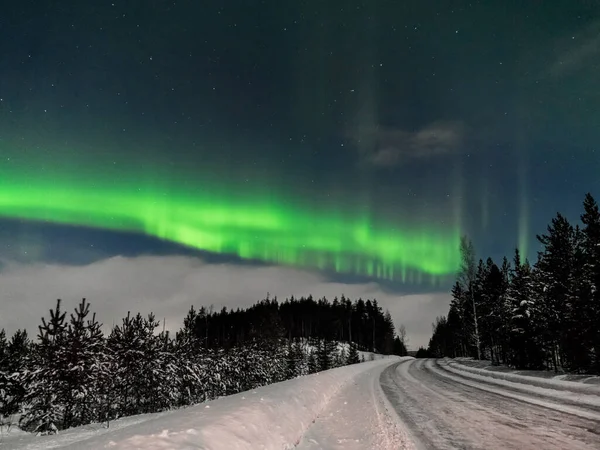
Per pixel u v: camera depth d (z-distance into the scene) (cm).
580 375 1617
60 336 1555
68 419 1462
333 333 10825
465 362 3878
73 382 1455
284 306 12200
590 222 2120
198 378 2666
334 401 1273
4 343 2036
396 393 1520
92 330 1670
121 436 423
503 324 3106
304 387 1201
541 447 634
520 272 2900
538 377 1784
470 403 1184
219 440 448
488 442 676
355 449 632
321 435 731
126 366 2011
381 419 918
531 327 2578
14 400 1477
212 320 9462
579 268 2256
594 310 2103
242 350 4066
